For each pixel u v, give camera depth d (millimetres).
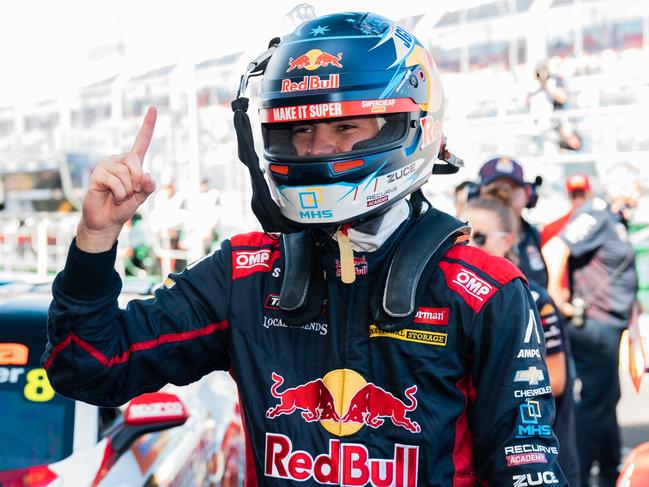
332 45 1392
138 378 1467
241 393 1455
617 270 4191
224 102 7953
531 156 6598
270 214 1396
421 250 1396
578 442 4238
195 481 3055
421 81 1450
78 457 2475
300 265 1425
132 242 8281
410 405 1354
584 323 4211
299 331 1428
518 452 1356
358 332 1395
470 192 3664
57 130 9047
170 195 7973
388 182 1409
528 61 6527
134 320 1461
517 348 1377
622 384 6789
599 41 6523
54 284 1395
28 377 2635
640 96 6418
